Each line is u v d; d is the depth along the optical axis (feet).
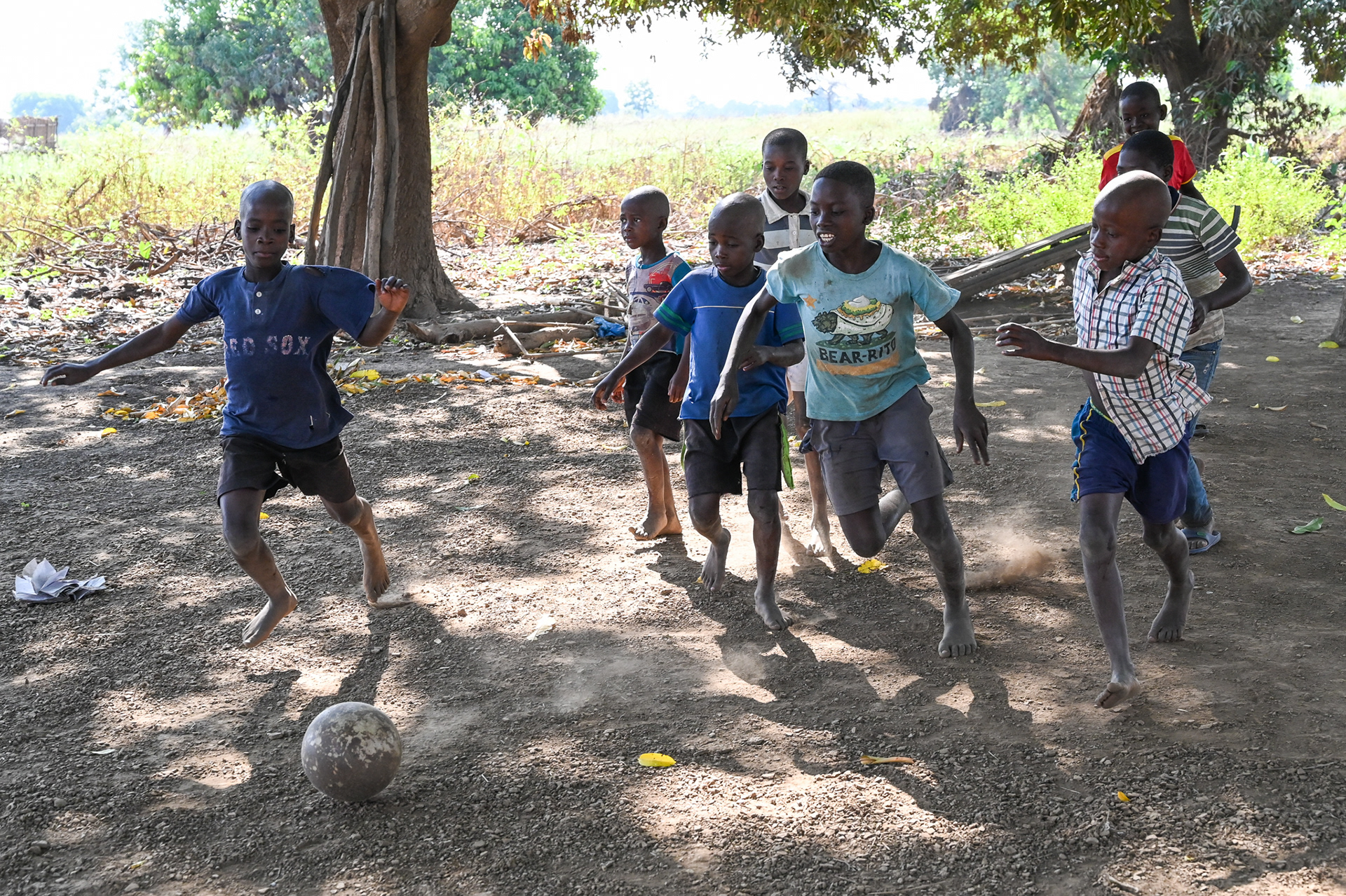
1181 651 13.26
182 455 22.56
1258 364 29.43
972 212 52.49
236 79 133.80
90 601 15.55
